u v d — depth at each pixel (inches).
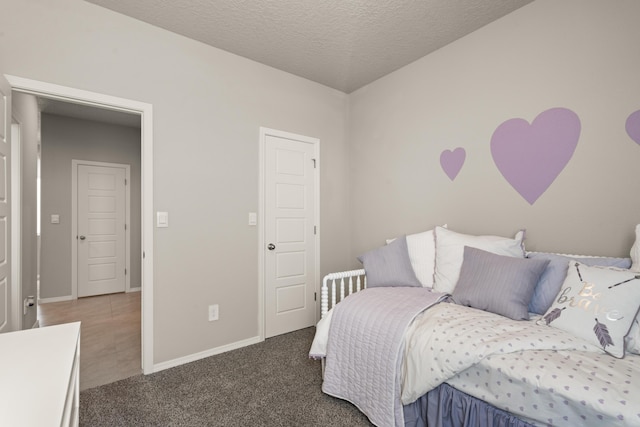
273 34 96.7
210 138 102.8
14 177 97.6
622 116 68.7
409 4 82.7
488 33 92.0
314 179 132.5
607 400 38.0
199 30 94.7
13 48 72.6
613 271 55.4
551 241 79.6
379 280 89.5
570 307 55.4
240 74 110.0
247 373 88.7
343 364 73.0
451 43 101.9
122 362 96.0
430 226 108.6
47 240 171.8
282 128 121.2
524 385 44.7
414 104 114.0
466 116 97.7
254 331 112.0
